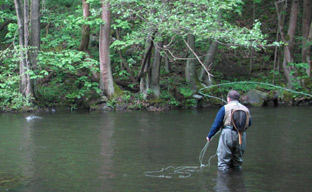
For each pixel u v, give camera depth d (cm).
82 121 1280
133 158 754
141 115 1455
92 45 2005
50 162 720
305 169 669
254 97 1838
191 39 1777
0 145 877
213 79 1916
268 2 2712
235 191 548
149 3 1262
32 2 1605
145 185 577
